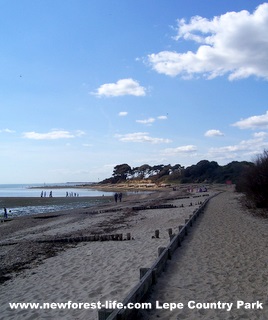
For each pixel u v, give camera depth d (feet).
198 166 417.08
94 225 78.02
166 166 533.55
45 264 38.91
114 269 32.42
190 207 103.91
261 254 33.37
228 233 46.57
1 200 215.31
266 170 71.46
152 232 56.54
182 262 30.55
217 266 29.14
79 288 27.66
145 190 374.63
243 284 24.26
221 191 197.26
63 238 55.62
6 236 72.59
